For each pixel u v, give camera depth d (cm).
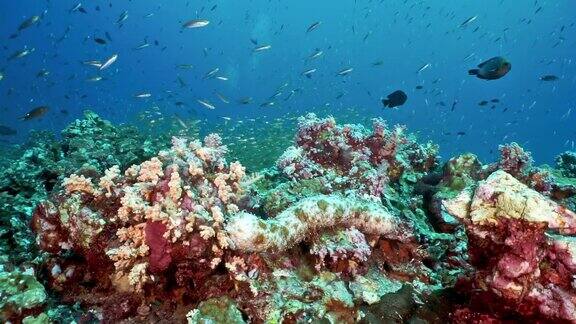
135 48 1472
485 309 306
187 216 330
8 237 472
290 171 562
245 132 1515
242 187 438
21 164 674
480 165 658
